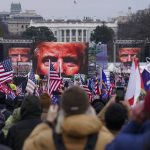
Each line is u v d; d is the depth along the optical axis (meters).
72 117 9.98
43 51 125.25
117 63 159.38
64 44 124.44
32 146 10.11
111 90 42.00
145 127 8.73
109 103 12.71
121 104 13.62
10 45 169.50
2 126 19.33
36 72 125.25
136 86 19.86
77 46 125.00
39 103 14.48
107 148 9.17
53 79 33.91
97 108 19.62
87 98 10.30
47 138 10.05
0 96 22.41
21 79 64.62
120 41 173.50
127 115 13.41
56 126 10.16
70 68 125.69
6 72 36.16
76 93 10.19
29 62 145.25
